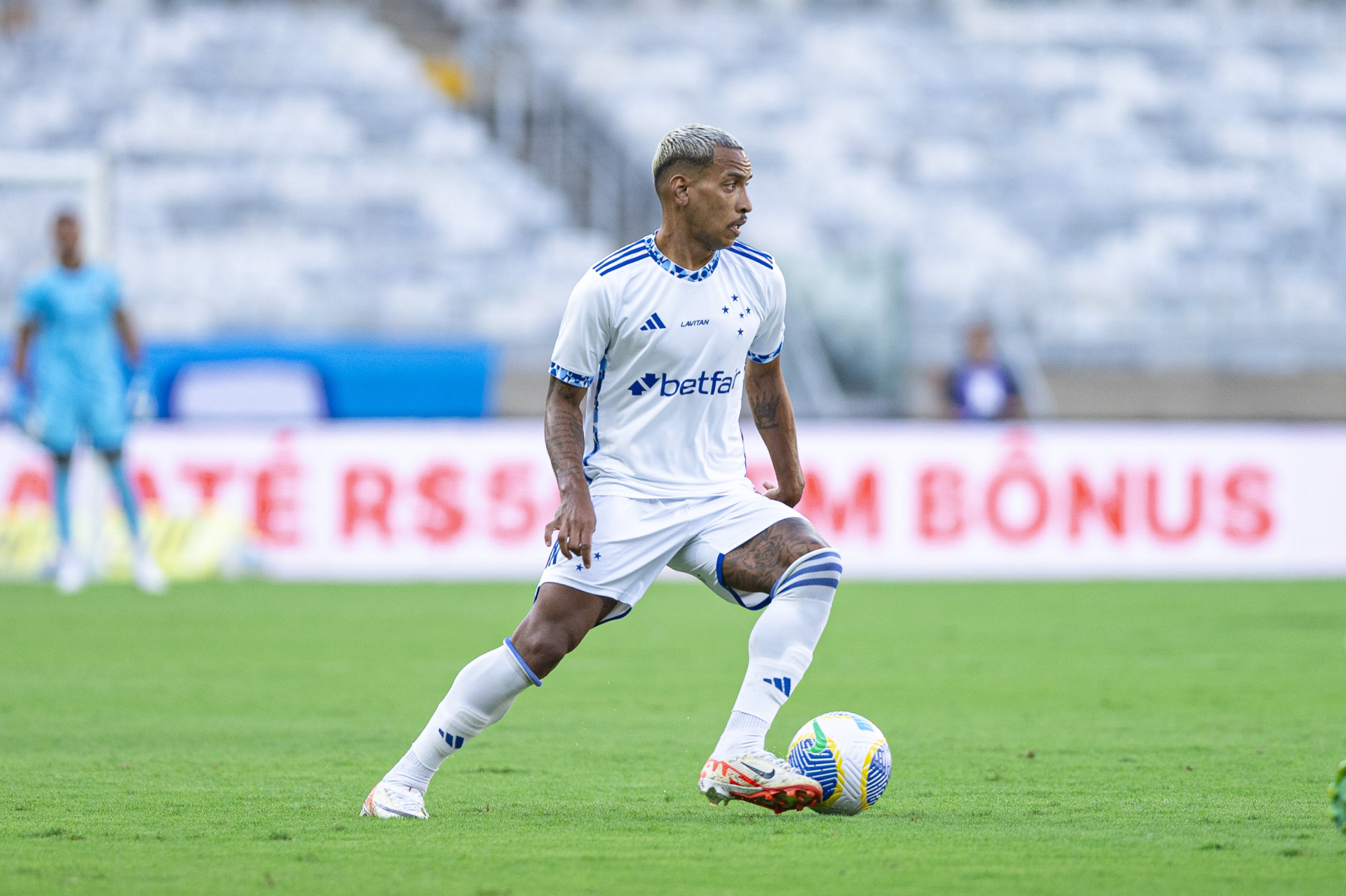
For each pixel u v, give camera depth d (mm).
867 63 82812
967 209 74938
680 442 14891
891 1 88125
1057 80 83062
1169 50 85625
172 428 49719
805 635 14656
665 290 14578
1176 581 48750
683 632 36219
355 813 14852
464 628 36062
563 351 14492
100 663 29797
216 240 68250
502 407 56812
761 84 80500
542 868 12086
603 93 78625
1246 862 12320
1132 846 13078
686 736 20891
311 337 60219
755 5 87000
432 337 60594
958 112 80312
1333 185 78250
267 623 37188
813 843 13180
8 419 50750
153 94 76062
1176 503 50156
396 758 18891
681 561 15305
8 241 60969
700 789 14664
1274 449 50375
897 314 58812
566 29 82812
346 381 52750
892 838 13453
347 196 70875
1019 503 49969
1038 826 14117
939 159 77438
